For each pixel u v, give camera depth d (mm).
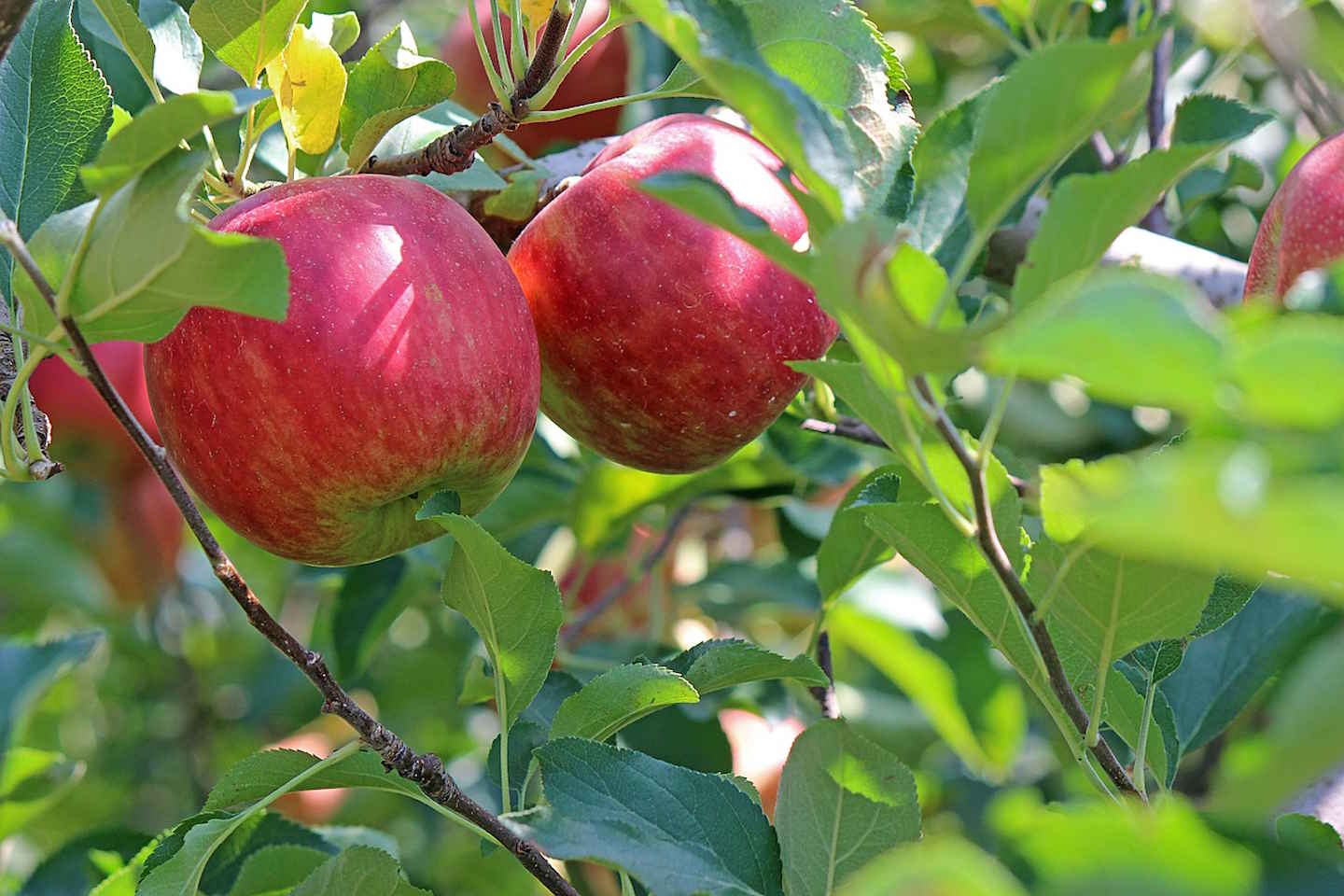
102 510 1121
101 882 787
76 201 707
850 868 690
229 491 697
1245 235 1028
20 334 651
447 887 1021
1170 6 883
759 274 721
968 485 647
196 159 637
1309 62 800
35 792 826
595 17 896
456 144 720
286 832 786
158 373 695
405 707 1194
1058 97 599
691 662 718
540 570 688
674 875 666
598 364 729
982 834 939
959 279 604
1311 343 448
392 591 925
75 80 708
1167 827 498
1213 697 768
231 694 1271
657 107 891
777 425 873
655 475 895
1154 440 1022
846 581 798
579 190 727
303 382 681
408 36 727
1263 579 653
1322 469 519
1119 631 651
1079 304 465
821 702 809
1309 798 727
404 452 688
